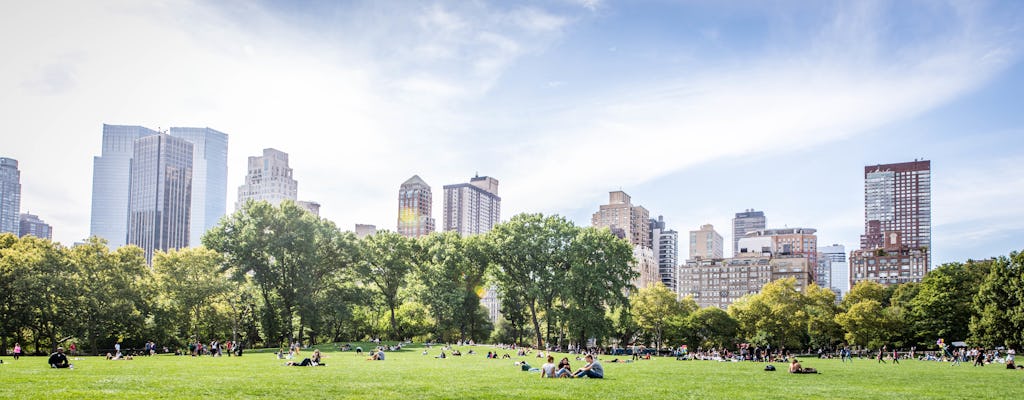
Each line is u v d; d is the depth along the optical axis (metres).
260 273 94.50
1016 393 33.50
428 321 135.62
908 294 134.00
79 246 89.75
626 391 30.61
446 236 118.56
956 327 110.75
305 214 100.62
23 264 78.38
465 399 26.83
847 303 137.12
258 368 45.09
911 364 70.06
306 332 97.56
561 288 100.75
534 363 59.72
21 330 84.75
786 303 121.25
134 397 25.34
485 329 144.88
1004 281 91.69
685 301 152.12
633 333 136.50
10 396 25.05
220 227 96.38
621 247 108.44
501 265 111.00
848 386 36.22
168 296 96.62
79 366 44.19
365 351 82.00
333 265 104.62
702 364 61.66
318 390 29.25
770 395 30.25
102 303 85.56
